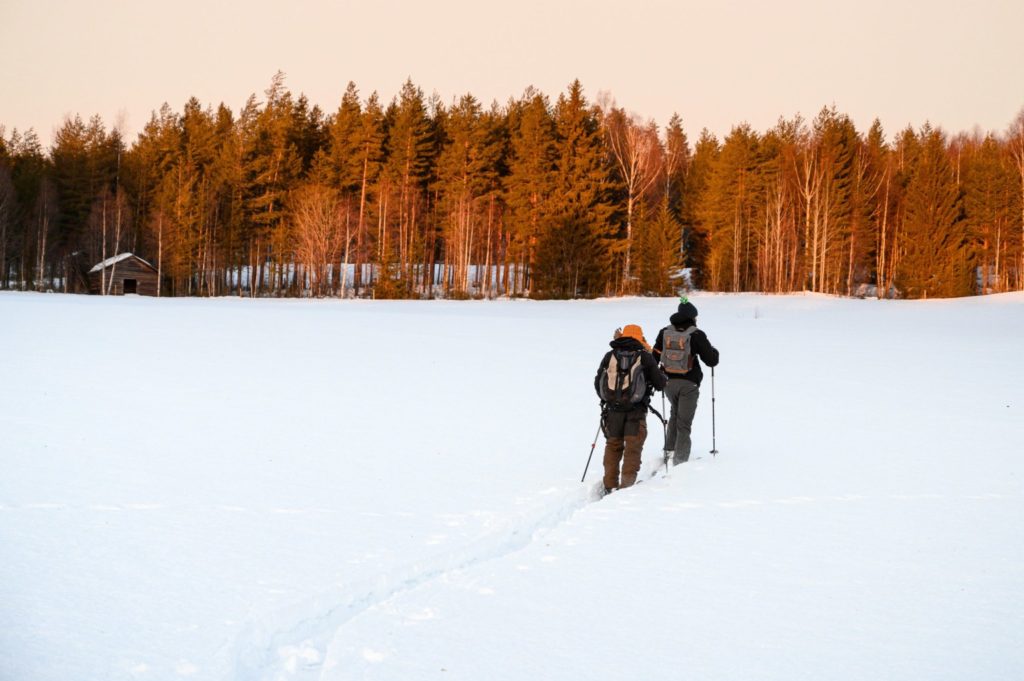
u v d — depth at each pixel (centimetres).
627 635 399
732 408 1220
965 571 499
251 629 404
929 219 6781
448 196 6950
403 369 1633
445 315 3703
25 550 514
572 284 5994
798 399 1313
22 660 357
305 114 8556
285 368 1590
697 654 378
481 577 482
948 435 992
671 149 8956
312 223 6512
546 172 6419
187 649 374
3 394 1160
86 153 7969
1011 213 7050
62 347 1795
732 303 4891
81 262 7175
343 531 575
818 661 372
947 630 409
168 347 1891
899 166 8262
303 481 731
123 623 403
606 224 6181
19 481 695
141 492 675
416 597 449
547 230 6022
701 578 483
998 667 367
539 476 775
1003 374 1659
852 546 549
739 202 7038
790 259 7394
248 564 498
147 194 7850
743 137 7425
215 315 3155
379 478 751
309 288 7375
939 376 1623
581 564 508
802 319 3703
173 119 8438
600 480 764
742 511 642
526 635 397
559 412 1168
